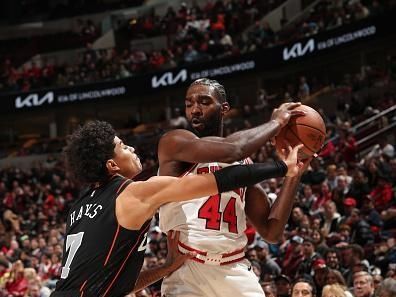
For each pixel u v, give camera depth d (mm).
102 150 3035
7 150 23141
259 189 3592
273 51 19375
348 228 9078
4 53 26484
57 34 26234
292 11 21984
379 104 15844
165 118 22422
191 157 3031
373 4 18141
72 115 23875
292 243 8820
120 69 22266
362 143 13766
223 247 3340
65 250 2998
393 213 9617
